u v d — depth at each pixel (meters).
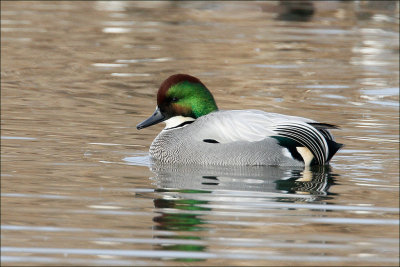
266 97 19.75
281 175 12.78
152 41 26.84
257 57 24.75
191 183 12.20
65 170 12.87
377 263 9.05
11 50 24.94
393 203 11.33
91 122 16.58
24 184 11.97
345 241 9.74
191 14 32.19
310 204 11.22
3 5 33.34
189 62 23.80
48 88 20.05
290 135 13.30
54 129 15.82
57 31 28.22
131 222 10.29
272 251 9.36
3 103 18.17
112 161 13.57
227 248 9.44
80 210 10.75
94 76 21.69
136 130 16.02
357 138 15.66
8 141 14.72
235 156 13.31
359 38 28.20
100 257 9.10
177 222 10.31
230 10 33.28
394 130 16.48
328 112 18.23
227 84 21.14
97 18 30.89
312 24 30.53
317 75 22.48
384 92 20.61
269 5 34.28
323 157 13.30
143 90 20.14
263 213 10.77
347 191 11.91
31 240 9.59
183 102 13.99
